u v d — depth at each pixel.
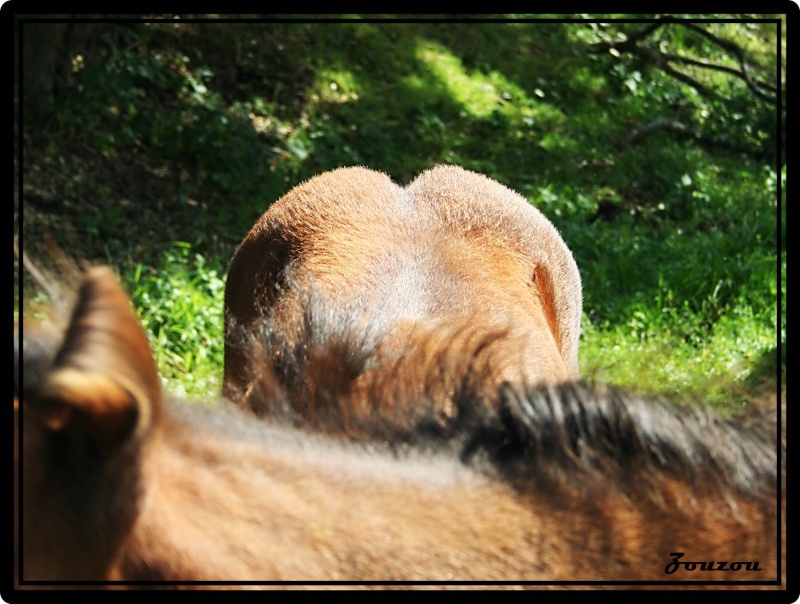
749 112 14.74
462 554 1.69
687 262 9.58
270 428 1.79
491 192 4.39
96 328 1.39
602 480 1.83
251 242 4.37
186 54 10.88
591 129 12.95
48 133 8.92
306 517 1.64
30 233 7.71
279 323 3.15
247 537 1.58
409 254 3.80
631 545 1.79
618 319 8.28
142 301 6.94
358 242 3.88
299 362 2.48
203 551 1.52
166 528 1.50
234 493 1.61
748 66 15.85
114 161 9.04
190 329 6.72
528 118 12.55
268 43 11.62
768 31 16.97
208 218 8.83
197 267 7.85
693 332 8.25
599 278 9.05
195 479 1.60
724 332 8.16
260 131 10.28
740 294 8.99
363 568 1.63
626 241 9.90
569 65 14.24
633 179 11.98
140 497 1.43
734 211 11.41
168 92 10.17
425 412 1.97
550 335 3.81
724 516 1.86
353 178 4.34
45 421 1.37
